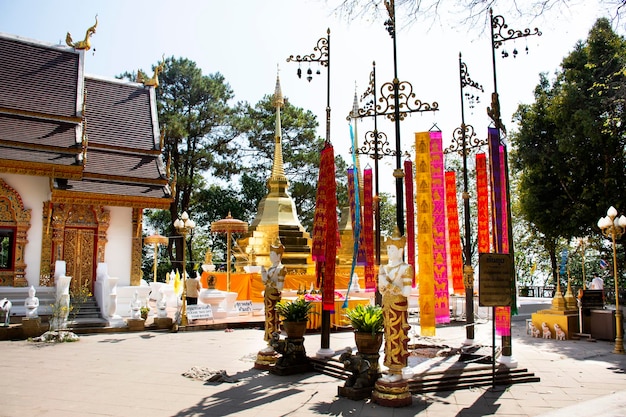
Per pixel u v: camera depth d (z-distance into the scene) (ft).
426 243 35.91
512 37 41.50
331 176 42.50
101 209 80.94
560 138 98.07
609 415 28.09
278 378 37.14
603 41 94.22
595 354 49.52
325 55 45.73
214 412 28.60
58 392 33.09
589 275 128.06
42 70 88.22
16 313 65.67
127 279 81.97
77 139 80.79
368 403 30.35
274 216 102.63
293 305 39.96
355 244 44.86
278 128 110.42
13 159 71.05
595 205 97.04
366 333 32.81
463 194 50.55
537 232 124.57
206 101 140.26
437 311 38.75
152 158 91.35
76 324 63.87
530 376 36.70
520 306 96.48
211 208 149.28
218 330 66.95
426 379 33.53
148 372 39.40
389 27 37.45
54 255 76.79
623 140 93.50
